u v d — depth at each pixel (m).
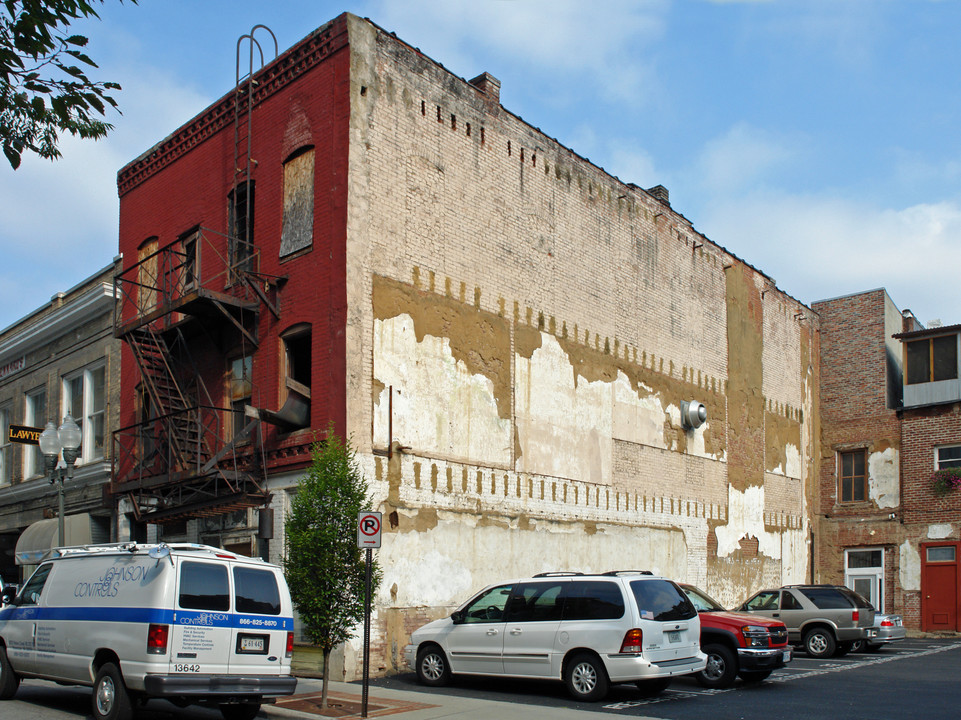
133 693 11.20
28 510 27.53
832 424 35.47
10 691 13.38
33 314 28.77
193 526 20.20
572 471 22.75
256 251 19.70
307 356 18.89
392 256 18.66
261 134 20.23
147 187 24.17
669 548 26.03
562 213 23.72
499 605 15.03
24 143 7.53
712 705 13.33
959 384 31.70
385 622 17.19
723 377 30.09
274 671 11.99
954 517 30.97
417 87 19.89
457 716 12.00
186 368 21.67
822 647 20.92
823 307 36.69
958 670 18.19
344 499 13.35
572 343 23.39
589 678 13.71
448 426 19.36
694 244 29.55
